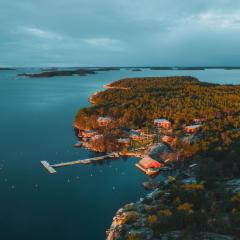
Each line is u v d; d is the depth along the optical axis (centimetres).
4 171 14762
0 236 10169
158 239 8775
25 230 10469
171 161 15238
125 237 9188
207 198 10600
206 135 16675
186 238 8519
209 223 9219
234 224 9112
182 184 11781
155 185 13225
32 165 15462
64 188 13200
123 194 12731
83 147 18112
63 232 10388
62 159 16225
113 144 17400
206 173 12825
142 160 15312
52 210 11588
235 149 14075
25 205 11894
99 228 10594
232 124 18075
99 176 14312
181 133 19025
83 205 11919
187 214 9400
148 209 10288
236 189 11425
